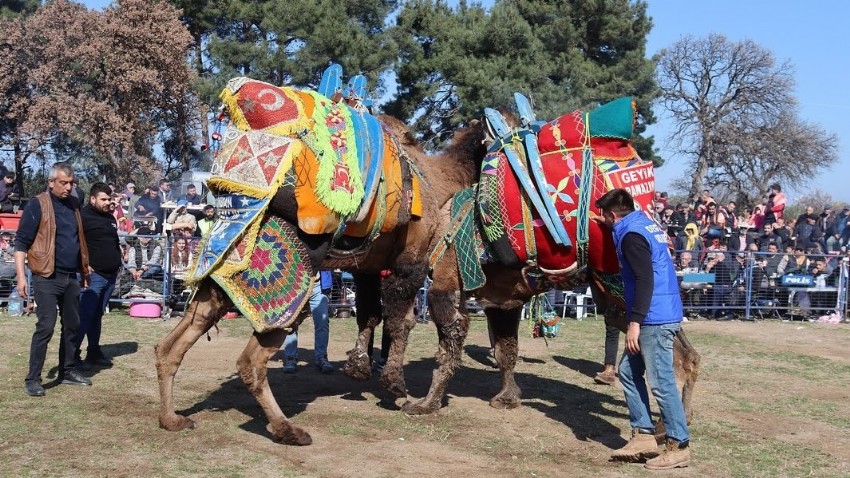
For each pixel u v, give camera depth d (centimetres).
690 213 1608
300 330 1097
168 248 1182
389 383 634
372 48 2634
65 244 664
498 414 650
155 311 1159
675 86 4069
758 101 3962
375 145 577
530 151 599
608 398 733
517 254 602
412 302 639
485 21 2633
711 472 521
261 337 526
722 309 1445
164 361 548
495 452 544
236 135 529
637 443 535
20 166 3428
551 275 606
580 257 586
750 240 1545
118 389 676
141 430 554
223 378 732
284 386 724
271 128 527
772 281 1436
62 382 691
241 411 616
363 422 605
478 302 654
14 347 860
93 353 777
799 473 528
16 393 650
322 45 2498
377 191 575
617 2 2873
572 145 596
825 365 971
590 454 552
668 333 516
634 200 584
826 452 584
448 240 629
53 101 2867
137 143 2873
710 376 870
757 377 875
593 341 1090
